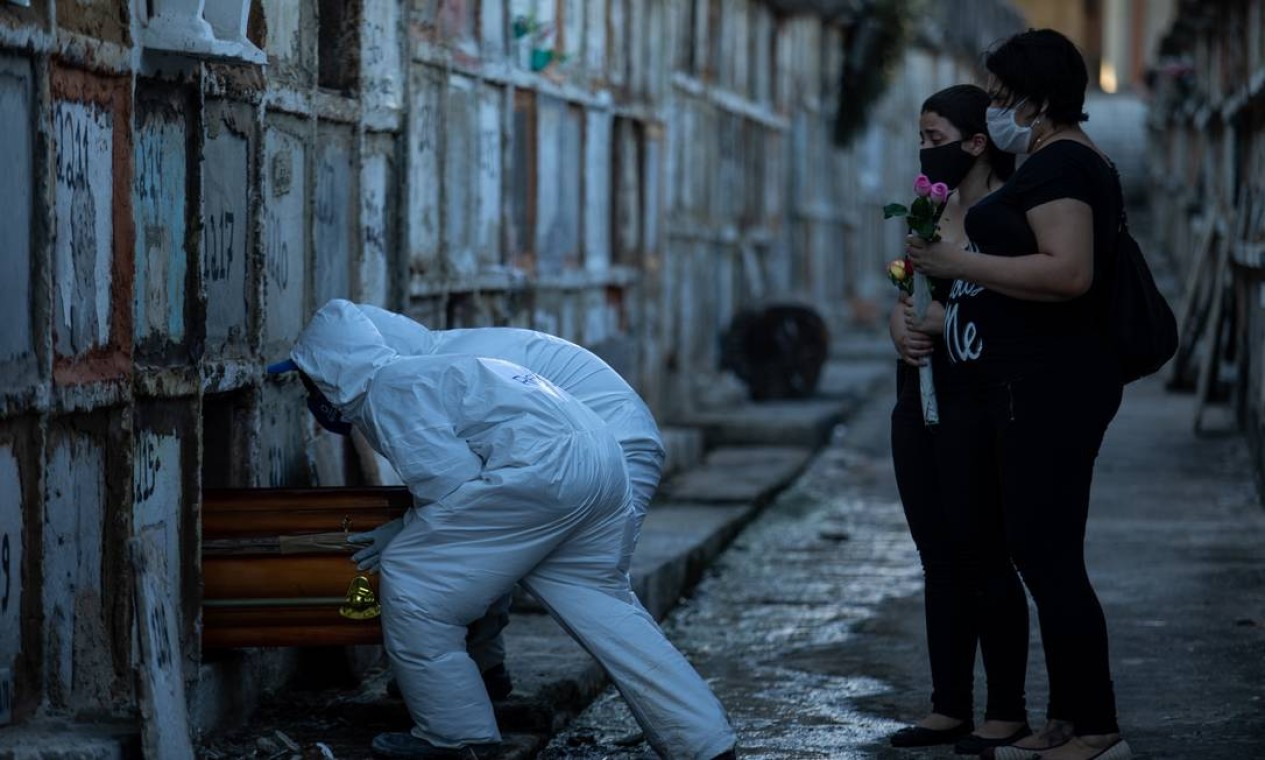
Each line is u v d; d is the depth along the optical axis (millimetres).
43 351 8070
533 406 9375
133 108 8891
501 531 9328
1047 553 9633
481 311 15945
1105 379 9594
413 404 9367
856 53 42750
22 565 8102
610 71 21422
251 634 9805
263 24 10711
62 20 8227
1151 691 12062
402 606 9367
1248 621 14164
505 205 16703
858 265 50094
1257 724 11188
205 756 9633
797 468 23969
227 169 10266
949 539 10523
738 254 31797
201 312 9789
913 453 10508
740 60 31766
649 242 23547
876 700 12062
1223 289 27188
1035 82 9570
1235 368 27938
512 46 16875
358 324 9742
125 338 8875
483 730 9508
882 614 15117
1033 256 9359
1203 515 20000
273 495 9914
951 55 69250
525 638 12742
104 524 8875
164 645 8641
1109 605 14953
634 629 9617
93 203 8578
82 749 7988
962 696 10680
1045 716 11367
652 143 23578
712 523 18438
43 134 8000
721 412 27406
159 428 9414
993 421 9758
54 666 8430
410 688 9492
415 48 13680
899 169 59938
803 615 15156
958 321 9812
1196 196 41562
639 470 10438
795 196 38656
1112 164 9695
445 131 14516
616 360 21641
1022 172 9492
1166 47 47500
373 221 12844
